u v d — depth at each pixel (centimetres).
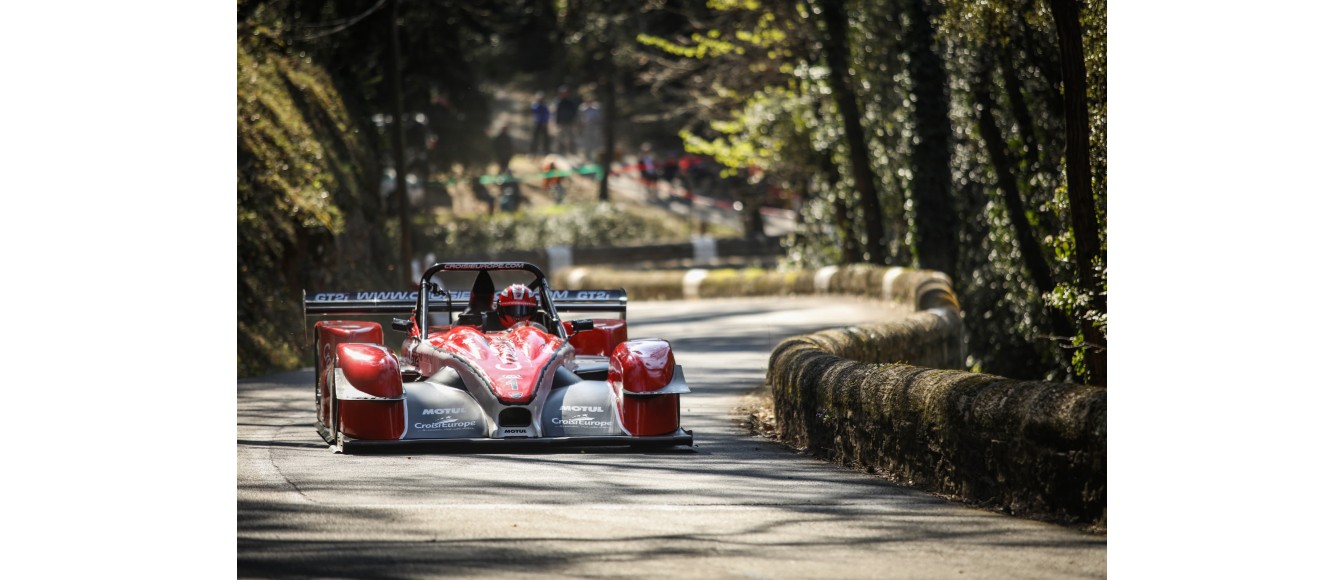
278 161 2953
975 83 3120
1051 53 2344
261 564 926
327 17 3975
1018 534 1050
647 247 6431
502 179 6631
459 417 1422
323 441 1527
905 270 3934
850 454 1429
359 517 1076
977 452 1192
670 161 7725
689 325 3747
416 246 5050
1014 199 3103
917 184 4050
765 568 936
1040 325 3161
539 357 1470
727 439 1652
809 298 4603
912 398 1292
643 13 6869
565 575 905
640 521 1082
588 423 1441
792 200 6994
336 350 1444
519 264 1694
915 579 911
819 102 4841
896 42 4147
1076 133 1580
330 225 3038
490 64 8275
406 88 4900
